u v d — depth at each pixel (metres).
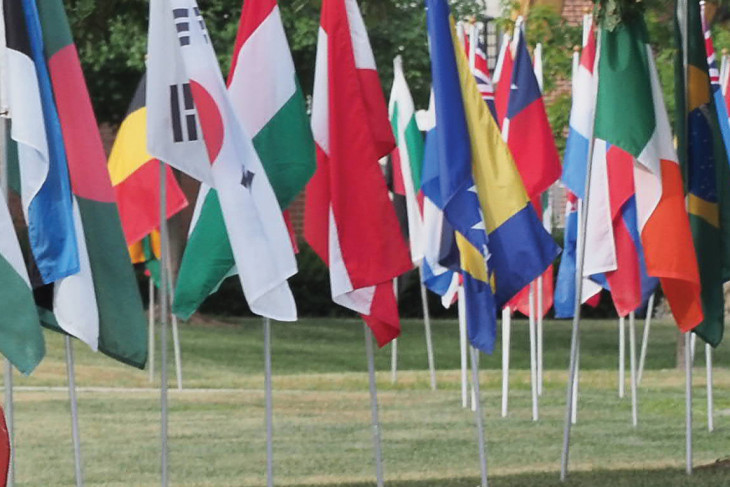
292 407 43.06
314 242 26.06
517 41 35.03
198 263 25.22
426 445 35.09
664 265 27.66
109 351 24.86
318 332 67.94
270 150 25.58
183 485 29.70
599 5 27.66
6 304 23.05
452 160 26.61
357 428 38.28
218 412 41.75
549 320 76.38
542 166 34.91
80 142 24.53
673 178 27.84
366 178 25.72
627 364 58.41
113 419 40.12
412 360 59.62
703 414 41.03
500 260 27.14
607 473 30.16
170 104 24.67
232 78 25.62
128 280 24.69
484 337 26.80
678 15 28.78
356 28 26.05
